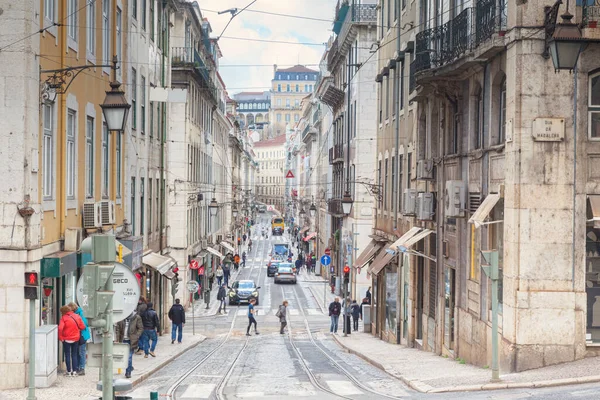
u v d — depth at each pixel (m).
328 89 65.00
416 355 25.16
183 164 47.97
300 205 128.00
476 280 20.53
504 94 19.06
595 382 15.09
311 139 106.62
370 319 39.72
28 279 14.02
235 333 40.44
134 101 30.42
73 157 20.48
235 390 17.77
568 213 17.14
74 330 18.19
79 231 19.69
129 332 23.94
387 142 36.97
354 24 53.34
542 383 15.12
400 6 33.94
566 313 17.19
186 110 47.88
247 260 100.62
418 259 29.16
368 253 37.06
